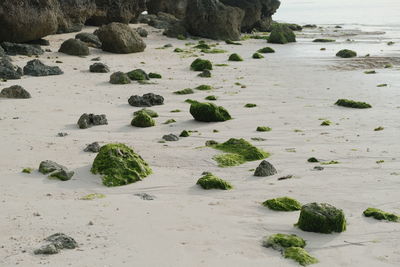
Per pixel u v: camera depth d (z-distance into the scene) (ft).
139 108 63.62
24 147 44.78
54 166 38.24
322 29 211.00
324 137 50.06
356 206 31.89
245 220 29.40
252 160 42.73
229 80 86.02
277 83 83.46
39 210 30.35
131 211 30.53
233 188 35.55
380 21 255.91
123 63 100.78
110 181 36.24
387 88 77.97
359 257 24.72
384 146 46.44
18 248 24.84
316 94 73.82
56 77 82.58
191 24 159.12
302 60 114.32
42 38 118.83
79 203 31.89
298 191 34.68
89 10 146.20
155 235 26.86
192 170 39.99
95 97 69.46
